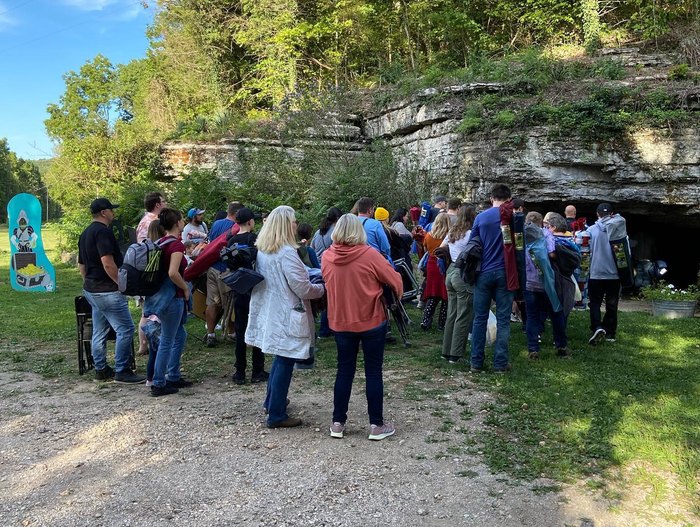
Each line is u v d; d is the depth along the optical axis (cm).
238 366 592
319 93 1686
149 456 412
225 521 327
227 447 429
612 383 568
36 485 368
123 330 592
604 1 1930
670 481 366
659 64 1520
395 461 404
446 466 395
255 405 525
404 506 343
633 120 1158
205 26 2475
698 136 1140
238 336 588
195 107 2544
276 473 386
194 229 859
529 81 1288
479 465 396
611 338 757
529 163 1184
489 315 670
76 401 538
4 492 358
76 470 389
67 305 1102
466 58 1950
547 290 643
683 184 1162
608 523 322
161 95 2608
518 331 820
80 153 2481
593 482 364
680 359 666
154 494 356
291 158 1544
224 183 1527
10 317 977
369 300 428
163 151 1733
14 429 463
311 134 1572
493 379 587
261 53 2350
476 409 504
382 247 691
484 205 1212
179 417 491
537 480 372
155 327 573
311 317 469
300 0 2302
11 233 1302
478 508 339
